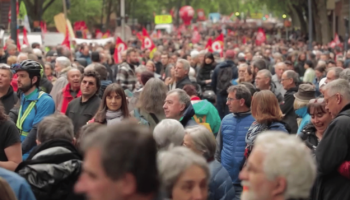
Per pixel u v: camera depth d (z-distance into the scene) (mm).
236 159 12938
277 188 5664
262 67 23500
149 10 150125
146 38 46562
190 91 16469
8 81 15227
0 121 10445
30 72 13883
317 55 46281
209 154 9438
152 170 4828
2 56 29859
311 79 29641
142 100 13812
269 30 141625
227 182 9461
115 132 4781
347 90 10609
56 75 24766
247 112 13242
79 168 8367
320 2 82438
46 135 8672
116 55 37062
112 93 13375
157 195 4969
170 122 9555
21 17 48344
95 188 4734
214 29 149125
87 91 14859
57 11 112875
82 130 9305
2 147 10484
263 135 5930
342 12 102062
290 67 28203
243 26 163000
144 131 4848
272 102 12023
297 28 141250
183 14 123750
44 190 8156
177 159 6836
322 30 82875
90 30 140625
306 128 11680
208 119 15344
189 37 106938
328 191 10109
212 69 28781
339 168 9945
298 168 5625
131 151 4727
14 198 6648
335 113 10680
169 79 20453
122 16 66125
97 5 120000
